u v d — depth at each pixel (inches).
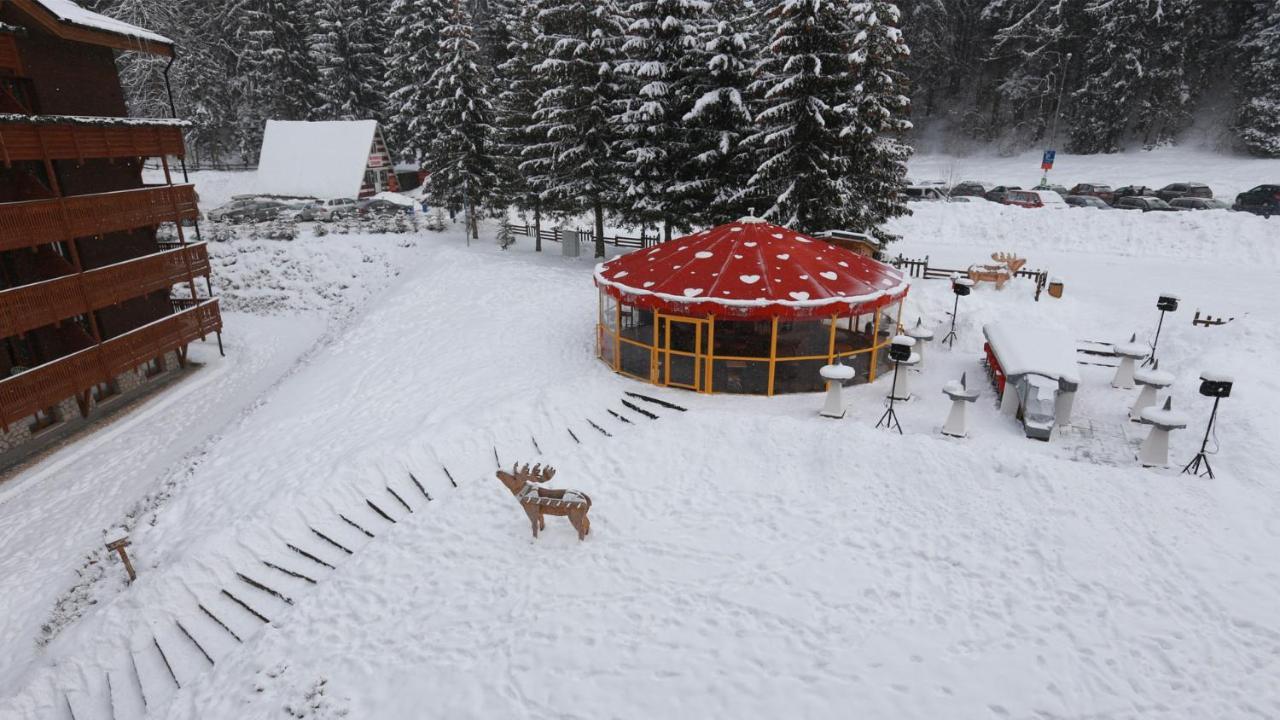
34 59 753.6
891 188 1033.5
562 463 570.9
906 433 558.3
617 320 719.7
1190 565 382.6
